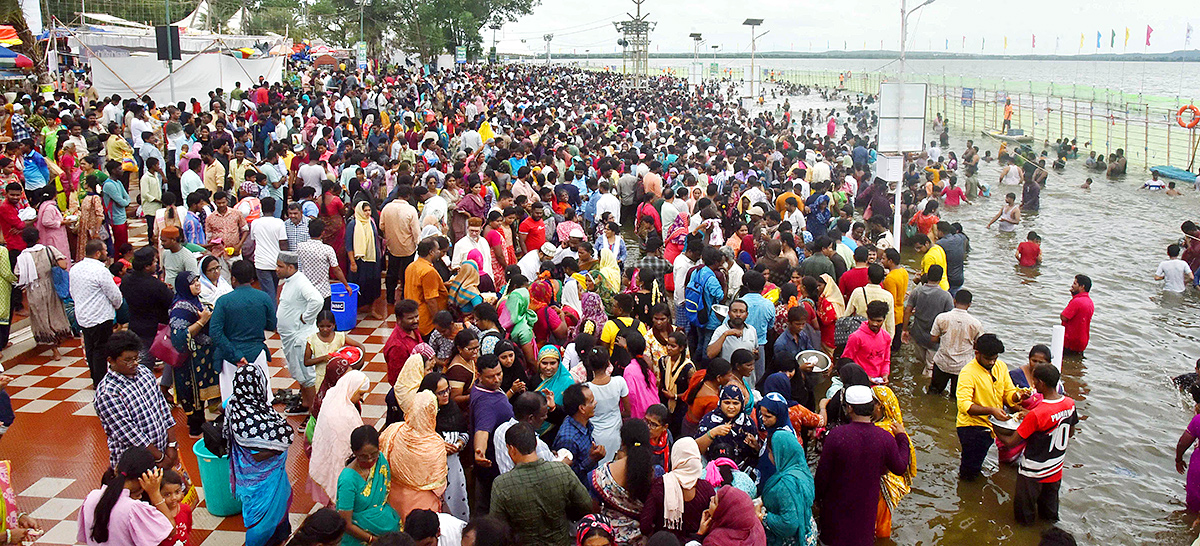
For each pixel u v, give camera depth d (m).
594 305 9.05
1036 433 7.02
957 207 21.80
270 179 12.98
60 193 13.33
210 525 6.39
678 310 9.97
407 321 7.36
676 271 10.05
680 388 7.85
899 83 14.02
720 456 6.48
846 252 11.56
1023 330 12.26
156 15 39.81
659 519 5.46
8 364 9.10
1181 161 27.52
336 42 61.62
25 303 10.19
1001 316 12.93
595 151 20.73
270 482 5.98
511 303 7.89
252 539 5.95
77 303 7.99
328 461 5.92
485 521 5.00
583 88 47.72
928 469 8.17
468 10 66.62
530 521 5.42
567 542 5.61
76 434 7.61
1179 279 13.99
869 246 11.20
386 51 62.84
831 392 7.53
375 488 5.47
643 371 7.27
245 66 28.58
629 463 5.59
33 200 12.63
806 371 8.09
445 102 29.22
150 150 15.42
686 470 5.49
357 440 5.24
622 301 8.79
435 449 5.76
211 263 8.22
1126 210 21.38
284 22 56.19
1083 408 9.71
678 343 7.88
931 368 10.29
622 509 5.70
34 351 9.50
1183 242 14.48
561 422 7.15
